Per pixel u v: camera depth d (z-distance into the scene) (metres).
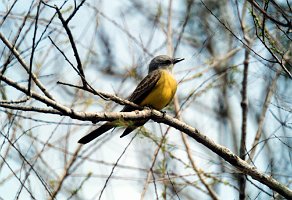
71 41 8.86
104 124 11.88
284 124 12.27
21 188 10.30
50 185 11.95
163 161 12.18
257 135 13.54
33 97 9.07
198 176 12.94
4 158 11.06
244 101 13.98
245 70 14.24
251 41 13.79
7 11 10.66
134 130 13.02
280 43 11.47
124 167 12.61
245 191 12.70
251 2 9.14
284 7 10.52
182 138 13.34
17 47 10.35
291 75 9.91
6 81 8.78
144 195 11.34
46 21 11.70
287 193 11.09
